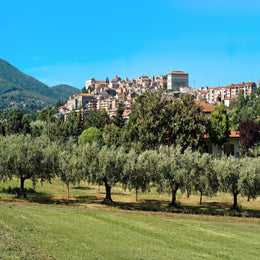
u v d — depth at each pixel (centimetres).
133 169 4650
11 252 1788
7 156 4759
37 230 2469
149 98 7575
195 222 3588
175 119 6906
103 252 2117
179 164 4781
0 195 4797
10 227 2427
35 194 5106
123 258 2045
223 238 2908
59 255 1912
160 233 2888
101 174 4594
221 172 4666
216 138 7219
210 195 4841
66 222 2939
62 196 5119
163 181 4666
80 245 2222
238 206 4950
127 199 5188
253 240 2941
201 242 2708
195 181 4709
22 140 6103
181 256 2248
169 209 4491
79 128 11662
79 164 4844
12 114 11269
